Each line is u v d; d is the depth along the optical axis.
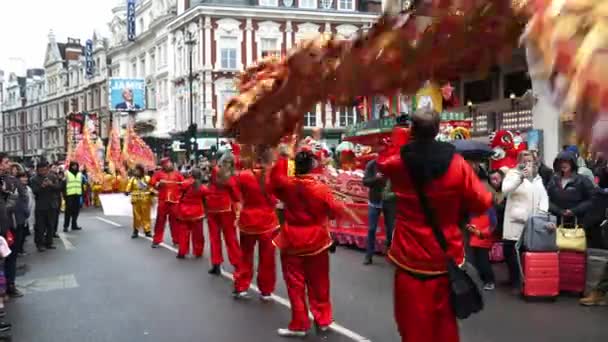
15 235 9.57
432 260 3.78
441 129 14.30
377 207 10.42
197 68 43.25
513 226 7.96
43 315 7.55
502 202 9.09
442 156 3.71
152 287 9.10
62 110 85.50
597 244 10.23
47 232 13.79
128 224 19.42
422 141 3.76
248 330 6.64
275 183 6.21
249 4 44.09
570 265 7.81
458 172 3.71
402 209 3.92
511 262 8.05
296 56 2.55
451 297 3.75
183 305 7.89
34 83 96.31
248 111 2.96
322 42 2.45
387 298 7.89
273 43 43.34
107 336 6.53
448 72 2.07
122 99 51.25
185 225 11.98
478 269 8.12
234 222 9.54
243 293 8.22
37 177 13.66
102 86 69.75
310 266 6.30
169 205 13.66
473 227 6.71
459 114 14.79
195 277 9.86
